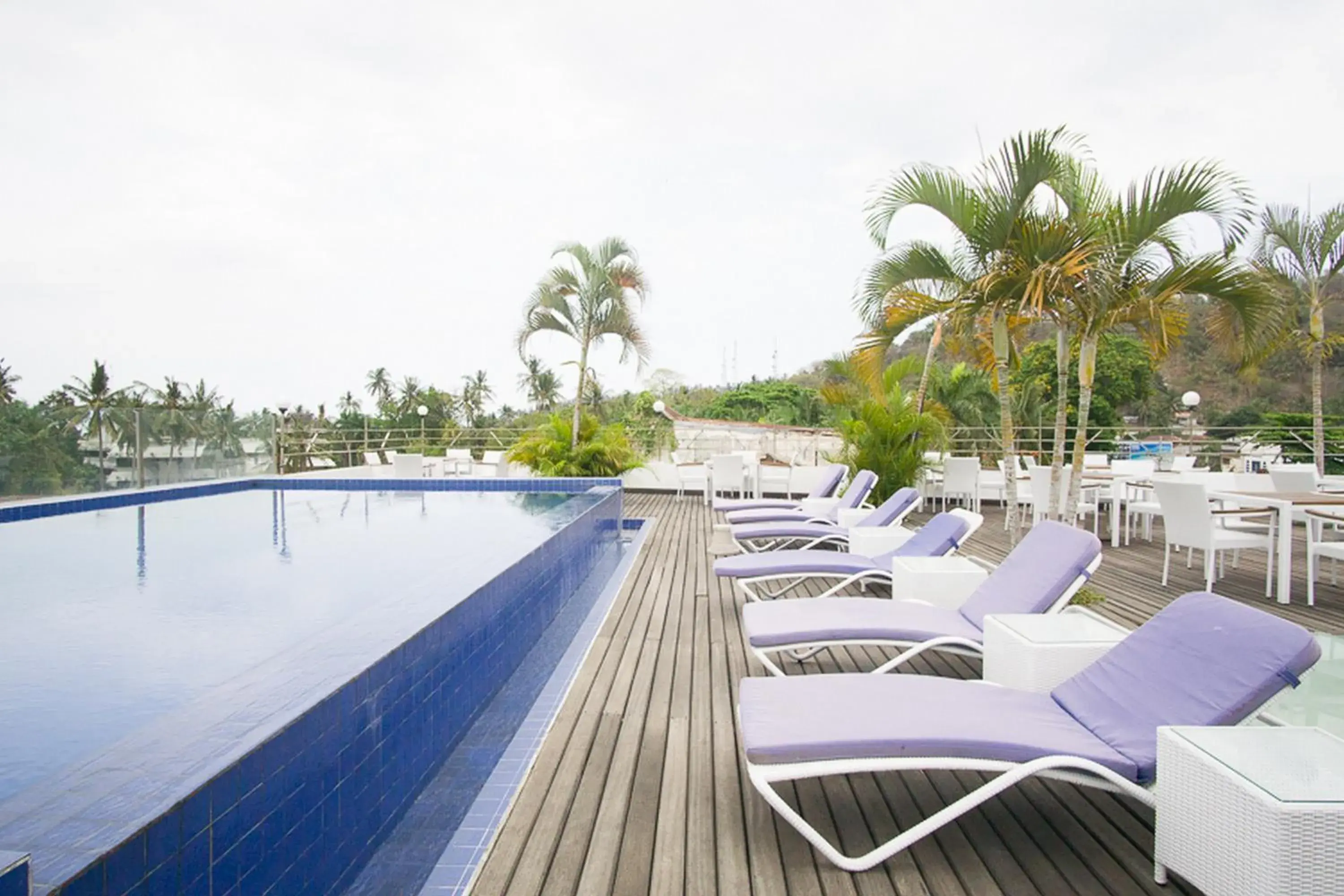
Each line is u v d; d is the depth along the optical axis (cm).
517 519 929
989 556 767
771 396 3097
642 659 421
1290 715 257
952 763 227
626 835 240
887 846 221
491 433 1747
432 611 321
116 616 499
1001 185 523
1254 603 577
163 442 1166
